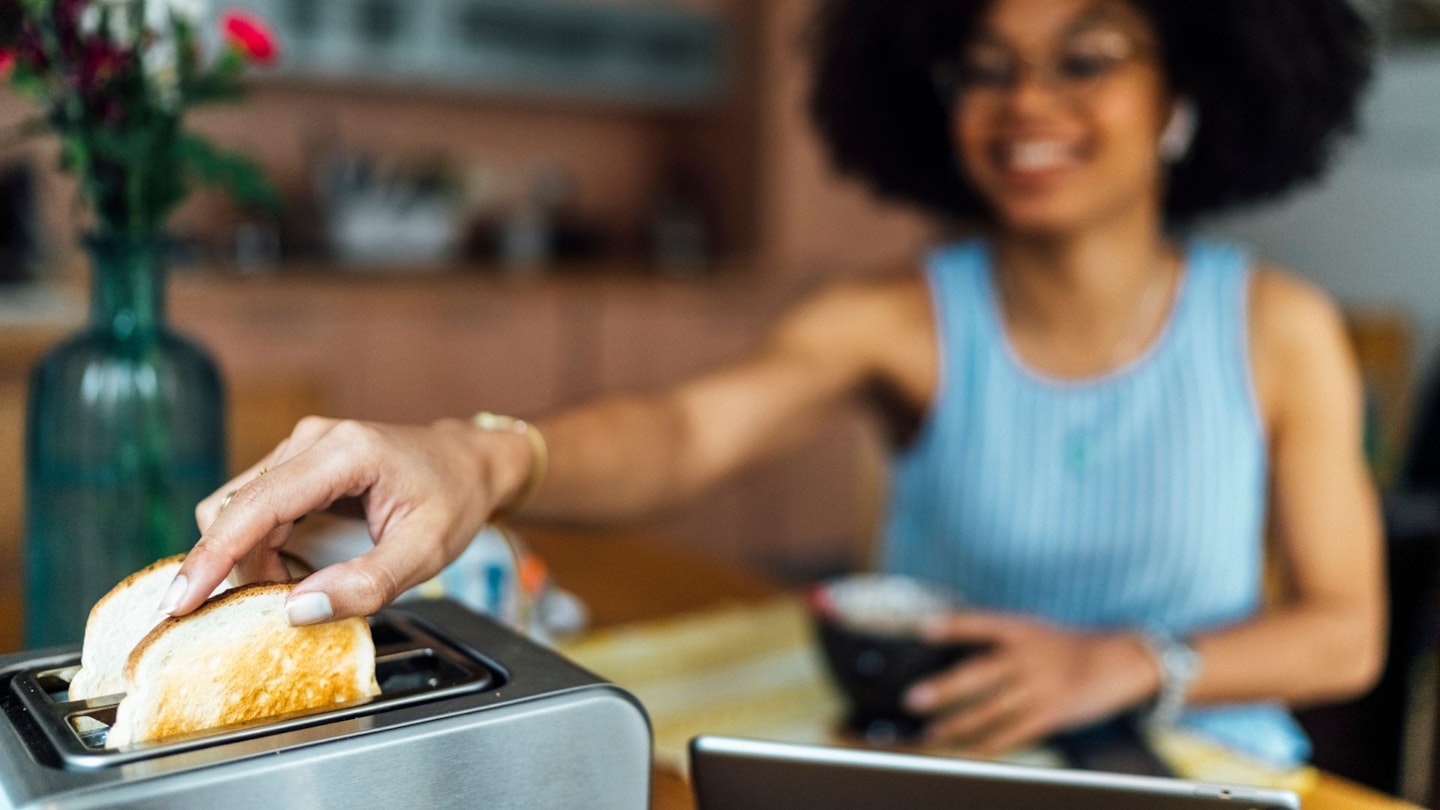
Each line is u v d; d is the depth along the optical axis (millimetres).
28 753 378
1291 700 1004
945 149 1376
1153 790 464
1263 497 1204
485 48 3260
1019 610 1243
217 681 406
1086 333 1192
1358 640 1031
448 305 3031
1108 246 1136
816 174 3662
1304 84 1195
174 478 730
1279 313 1170
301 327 2814
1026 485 1220
